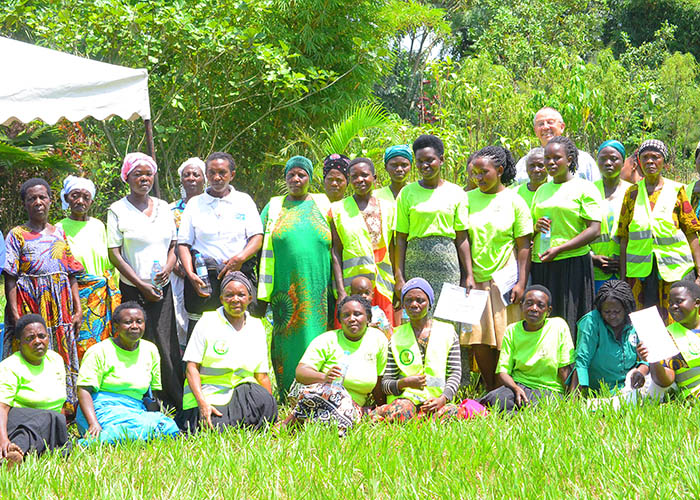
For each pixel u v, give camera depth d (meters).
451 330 6.14
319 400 5.59
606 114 14.05
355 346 6.02
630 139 17.03
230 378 5.88
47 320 6.04
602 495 4.12
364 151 12.20
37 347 5.45
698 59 28.16
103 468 4.77
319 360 5.98
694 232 6.64
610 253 7.03
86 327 6.31
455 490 4.19
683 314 5.87
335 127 13.01
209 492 4.42
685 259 6.63
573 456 4.58
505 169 6.79
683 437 4.80
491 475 4.52
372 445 4.95
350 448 4.95
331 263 6.63
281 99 14.08
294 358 6.44
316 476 4.50
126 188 13.95
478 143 13.91
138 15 12.40
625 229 6.87
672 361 5.89
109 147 14.53
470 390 6.78
